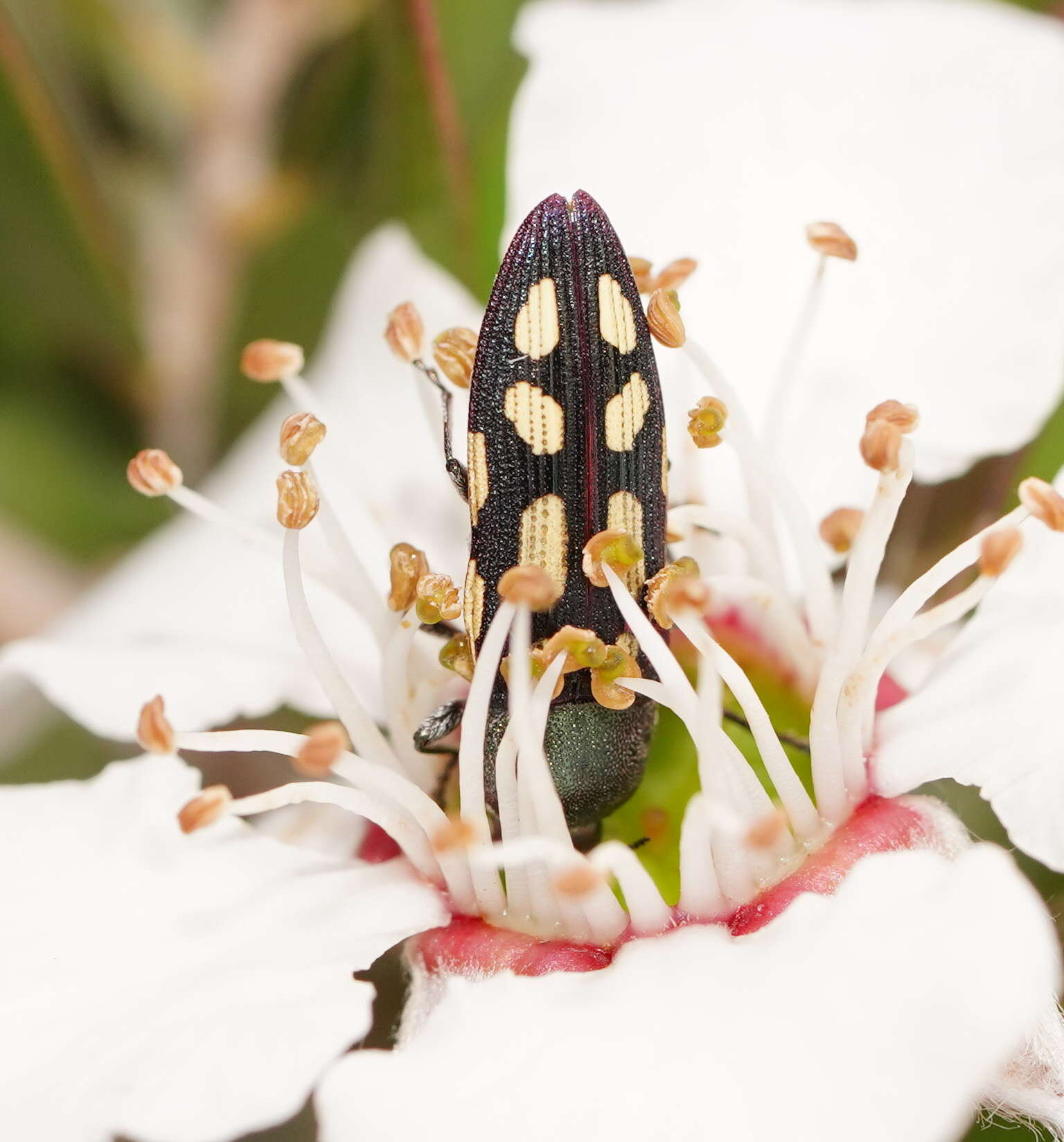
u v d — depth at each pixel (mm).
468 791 76
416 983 77
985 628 78
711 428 78
